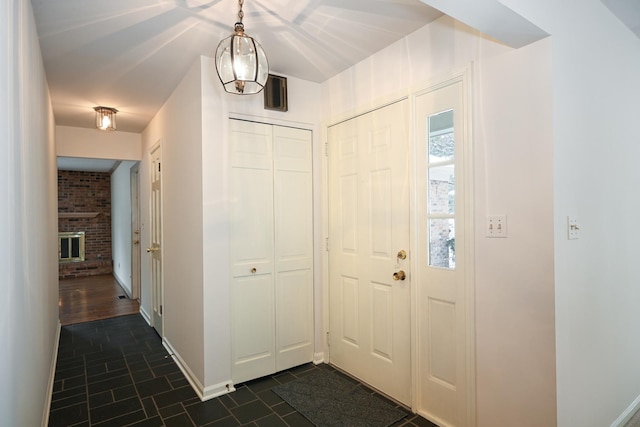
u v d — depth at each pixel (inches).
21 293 55.2
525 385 65.7
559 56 63.8
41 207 86.7
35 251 72.9
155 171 149.9
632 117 87.9
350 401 92.9
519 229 66.1
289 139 113.2
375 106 97.3
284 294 111.7
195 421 84.9
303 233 116.0
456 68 76.6
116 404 93.0
